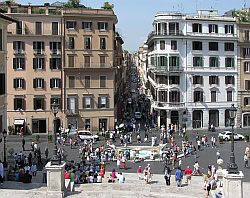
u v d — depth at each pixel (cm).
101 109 6900
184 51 7362
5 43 3831
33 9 6525
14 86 6569
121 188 2992
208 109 7550
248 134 6912
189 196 2598
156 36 7325
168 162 4628
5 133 3478
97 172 3888
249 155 4862
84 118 6838
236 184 2486
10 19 3806
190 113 7475
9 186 2716
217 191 2783
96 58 6800
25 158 4394
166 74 7338
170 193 2858
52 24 6600
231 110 2659
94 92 6850
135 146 5575
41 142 5984
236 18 7594
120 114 8806
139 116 8856
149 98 9369
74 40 6694
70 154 5103
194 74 7431
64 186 2553
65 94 6731
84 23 6719
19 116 6638
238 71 7656
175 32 7300
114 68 6881
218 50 7512
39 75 6625
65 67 6662
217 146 5800
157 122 7756
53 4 7512
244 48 7669
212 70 7506
